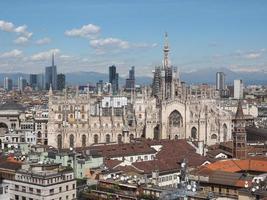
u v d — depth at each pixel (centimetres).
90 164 19275
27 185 15338
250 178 16762
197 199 14212
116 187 16312
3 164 18500
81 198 15875
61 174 15538
